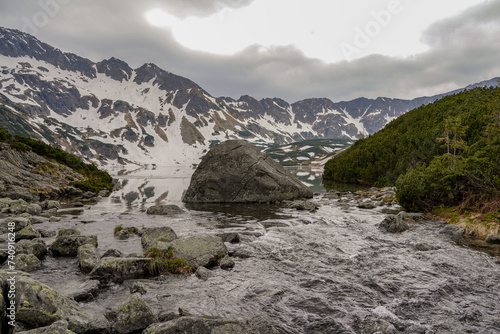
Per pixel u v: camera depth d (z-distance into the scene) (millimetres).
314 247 14344
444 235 16562
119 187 54938
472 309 7980
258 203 31625
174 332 6324
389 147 61594
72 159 59562
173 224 20016
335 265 11781
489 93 48219
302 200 32375
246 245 14719
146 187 56125
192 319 6676
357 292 9180
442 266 11523
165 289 9438
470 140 31703
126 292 9273
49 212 24234
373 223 20188
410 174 24484
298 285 9758
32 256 11359
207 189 32500
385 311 7855
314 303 8430
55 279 10039
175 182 71688
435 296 8852
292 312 7926
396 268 11344
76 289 8789
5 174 35250
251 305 8312
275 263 12078
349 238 16031
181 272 10938
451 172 21547
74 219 21406
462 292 9180
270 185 32375
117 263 10398
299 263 12039
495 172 19531
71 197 37531
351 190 49094
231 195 32344
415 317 7648
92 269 10594
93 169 67125
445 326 7172
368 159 64500
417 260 12273
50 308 6684
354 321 7406
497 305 8305
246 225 19703
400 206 27828
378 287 9531
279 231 17781
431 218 21203
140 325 7023
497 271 10977
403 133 62406
